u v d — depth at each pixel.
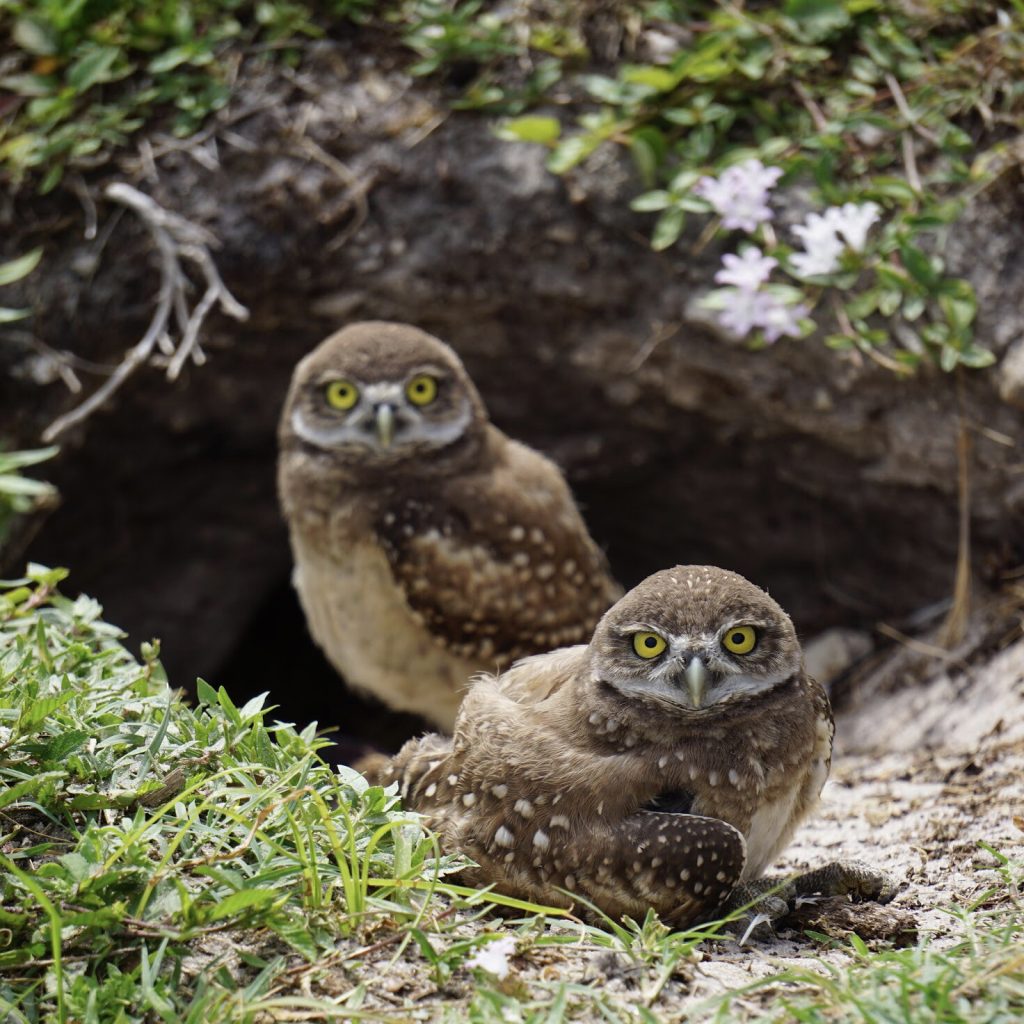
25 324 11.27
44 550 12.63
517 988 5.06
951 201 10.41
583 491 13.33
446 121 11.45
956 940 5.89
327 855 5.76
